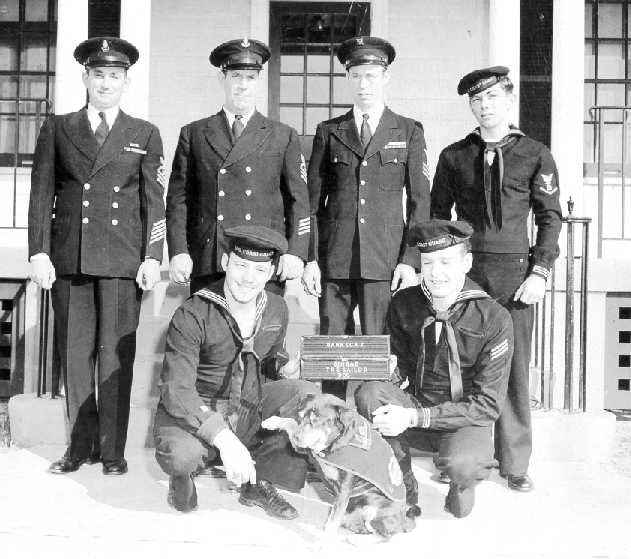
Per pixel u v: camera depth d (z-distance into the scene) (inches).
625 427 222.4
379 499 118.6
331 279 159.9
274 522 128.5
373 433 122.0
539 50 317.7
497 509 138.4
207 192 157.9
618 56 331.0
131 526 125.1
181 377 127.6
